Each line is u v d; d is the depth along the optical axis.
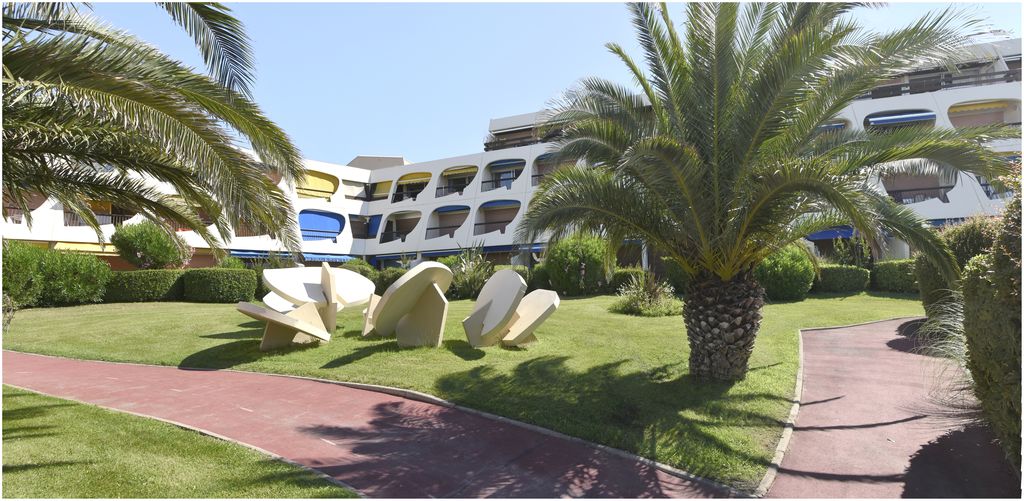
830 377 7.02
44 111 4.43
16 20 4.29
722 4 5.95
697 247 6.65
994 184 5.40
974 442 4.57
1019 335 3.44
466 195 32.09
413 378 7.20
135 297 19.48
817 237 20.47
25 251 16.56
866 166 5.89
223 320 13.12
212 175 4.76
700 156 6.36
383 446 4.84
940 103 22.25
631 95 7.25
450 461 4.48
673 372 7.20
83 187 6.12
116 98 4.20
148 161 5.68
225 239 6.83
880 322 11.23
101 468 4.01
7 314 10.71
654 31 6.66
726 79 6.21
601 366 7.61
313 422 5.59
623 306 13.74
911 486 3.90
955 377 5.77
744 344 6.68
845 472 4.20
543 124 7.70
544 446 4.86
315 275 11.70
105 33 4.75
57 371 8.41
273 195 5.88
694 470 4.27
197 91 4.79
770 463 4.36
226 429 5.32
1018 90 21.34
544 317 8.95
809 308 13.45
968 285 4.29
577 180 6.86
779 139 6.22
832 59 5.41
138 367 8.73
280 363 8.41
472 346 9.04
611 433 5.03
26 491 3.55
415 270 8.73
